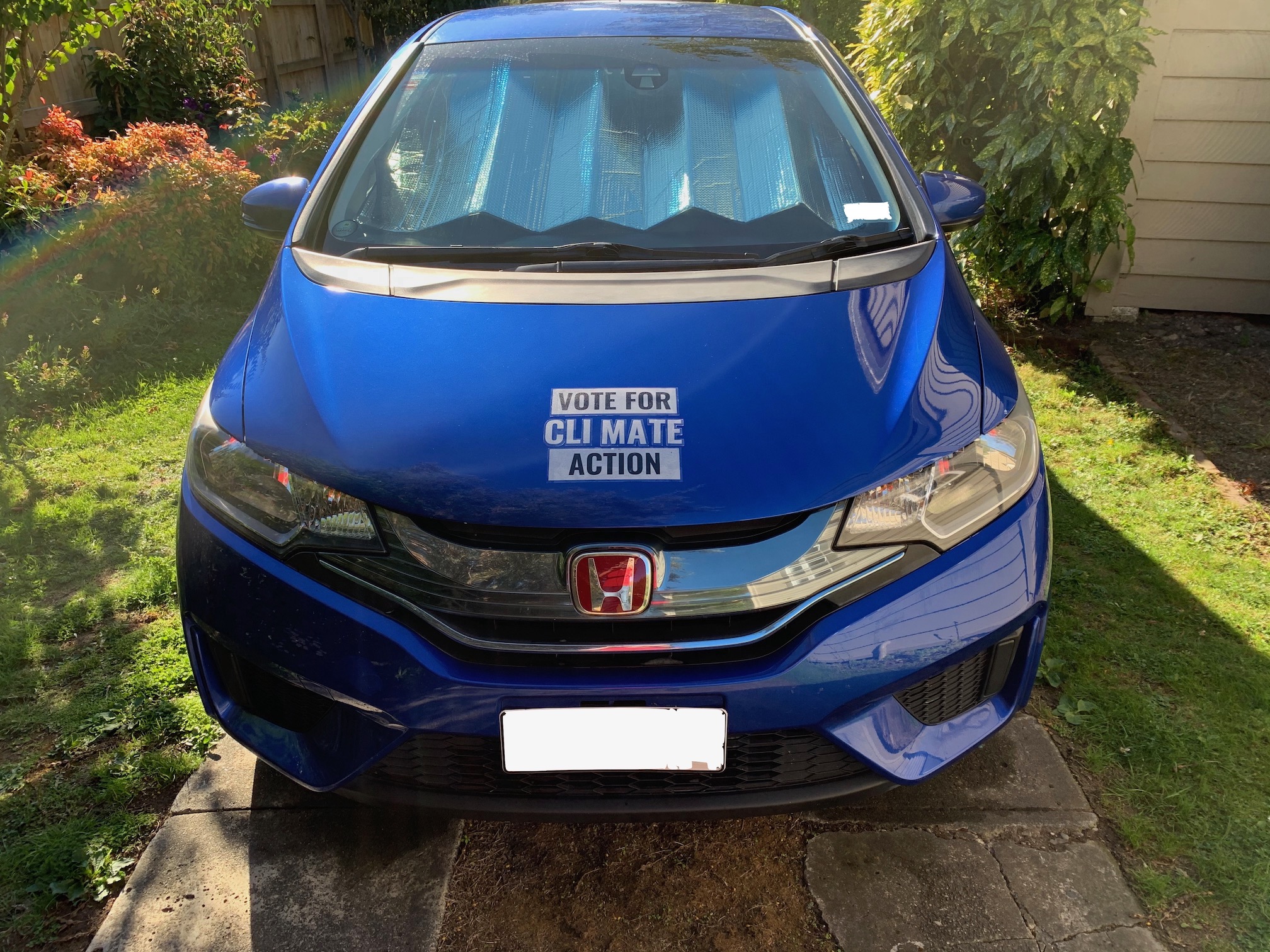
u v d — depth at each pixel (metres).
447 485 1.57
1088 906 1.84
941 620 1.64
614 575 1.52
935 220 2.31
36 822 2.03
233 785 2.13
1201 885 1.89
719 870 1.93
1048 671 2.50
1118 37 4.19
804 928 1.81
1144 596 2.85
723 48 2.68
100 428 4.02
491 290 1.93
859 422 1.67
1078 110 4.38
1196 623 2.72
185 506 1.82
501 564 1.55
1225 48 4.75
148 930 1.79
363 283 1.99
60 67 6.61
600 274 1.99
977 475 1.72
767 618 1.58
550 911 1.84
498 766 1.61
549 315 1.85
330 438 1.67
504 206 2.28
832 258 2.09
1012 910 1.84
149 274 5.20
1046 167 4.60
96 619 2.75
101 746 2.26
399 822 2.04
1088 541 3.14
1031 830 2.02
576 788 1.65
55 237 4.84
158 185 5.17
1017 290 5.07
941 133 4.98
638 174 2.34
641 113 2.46
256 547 1.69
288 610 1.64
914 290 2.00
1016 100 4.66
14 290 4.64
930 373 1.80
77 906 1.84
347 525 1.61
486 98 2.52
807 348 1.79
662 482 1.55
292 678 1.65
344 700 1.63
